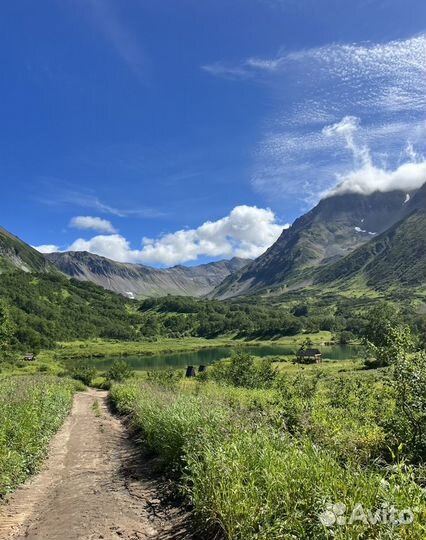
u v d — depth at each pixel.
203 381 40.91
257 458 6.82
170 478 9.88
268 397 21.36
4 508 9.03
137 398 23.73
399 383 8.12
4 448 10.52
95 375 83.19
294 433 8.96
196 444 8.99
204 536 6.51
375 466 6.51
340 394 20.08
